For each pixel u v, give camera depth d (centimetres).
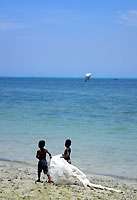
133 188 1276
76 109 4716
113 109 4778
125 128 2941
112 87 15300
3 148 2038
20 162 1714
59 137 2444
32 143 2198
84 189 1150
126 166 1650
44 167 1230
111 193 1132
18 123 3192
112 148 2069
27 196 974
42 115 3900
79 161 1733
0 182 1184
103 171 1555
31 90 11281
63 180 1219
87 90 11825
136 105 5484
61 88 13638
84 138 2419
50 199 956
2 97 7244
